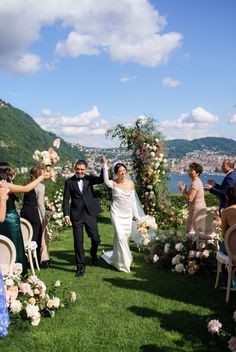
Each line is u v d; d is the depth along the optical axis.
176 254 6.83
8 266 4.81
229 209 5.17
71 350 3.84
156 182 12.03
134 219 7.73
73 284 6.04
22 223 6.60
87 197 6.84
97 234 7.00
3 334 3.89
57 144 6.53
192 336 4.10
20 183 11.73
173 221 11.05
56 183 12.73
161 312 4.80
